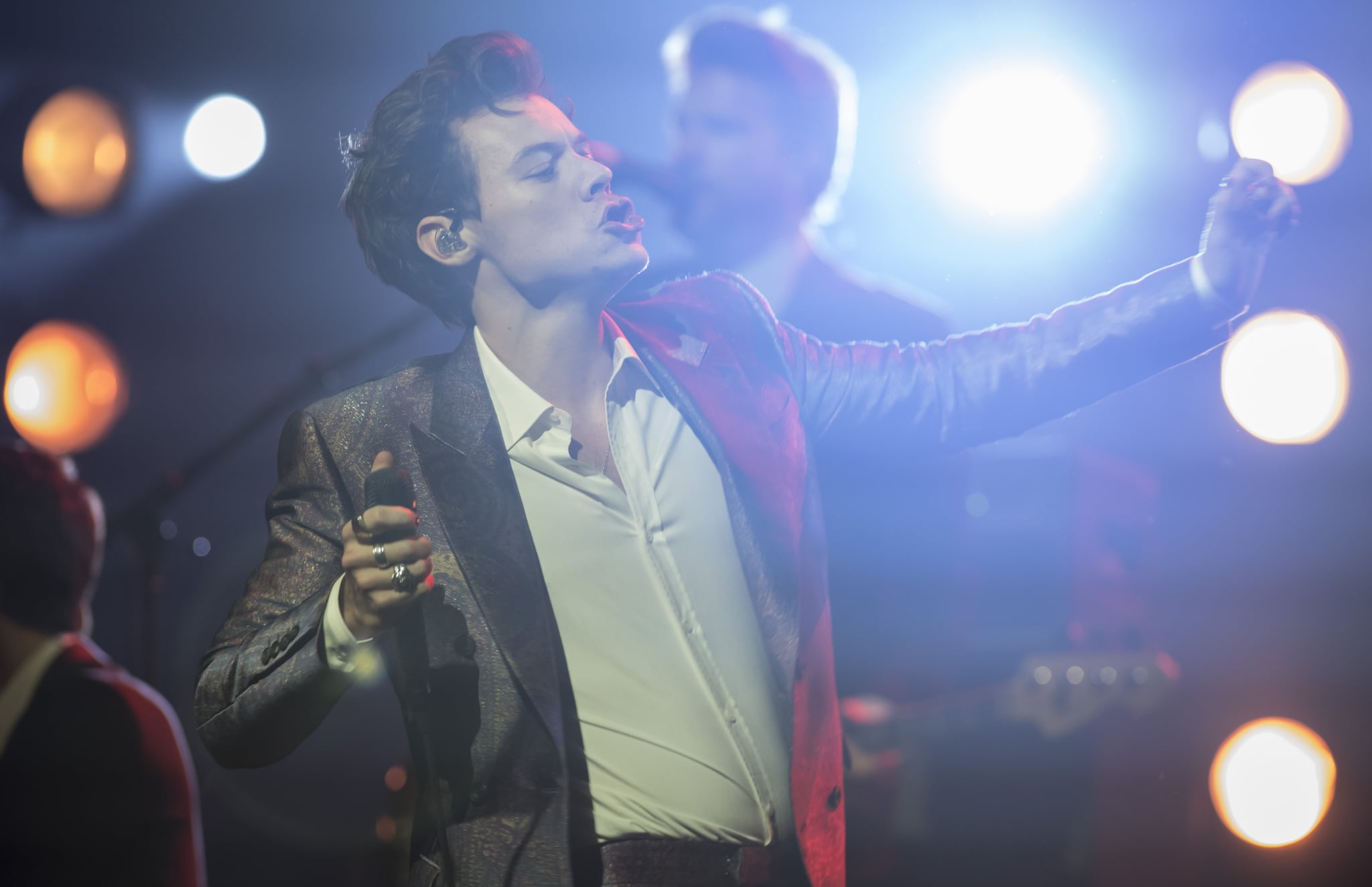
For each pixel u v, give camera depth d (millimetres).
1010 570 9328
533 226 4441
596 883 4238
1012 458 9531
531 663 4195
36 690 5773
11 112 13227
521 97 4613
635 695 4359
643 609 4406
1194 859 9195
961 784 8898
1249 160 4832
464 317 4812
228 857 12758
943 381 4984
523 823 4152
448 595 4289
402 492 4078
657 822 4305
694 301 5000
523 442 4453
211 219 16891
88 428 17109
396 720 13133
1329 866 13141
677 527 4500
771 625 4496
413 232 4660
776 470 4629
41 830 5605
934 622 8703
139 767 5805
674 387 4617
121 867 5688
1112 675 8852
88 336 17016
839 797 4582
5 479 5996
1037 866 8914
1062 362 4895
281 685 4043
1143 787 9016
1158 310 4863
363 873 12570
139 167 13875
